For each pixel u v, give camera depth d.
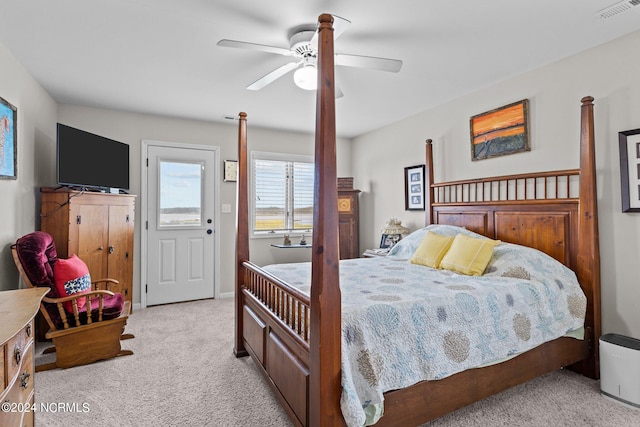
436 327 1.68
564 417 1.84
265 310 2.10
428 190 3.60
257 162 4.67
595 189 2.29
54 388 2.14
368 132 4.85
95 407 1.93
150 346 2.82
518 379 1.93
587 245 2.29
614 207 2.27
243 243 2.69
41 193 2.95
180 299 4.17
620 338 2.11
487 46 2.33
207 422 1.80
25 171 2.70
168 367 2.44
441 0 1.80
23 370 1.22
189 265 4.23
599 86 2.33
